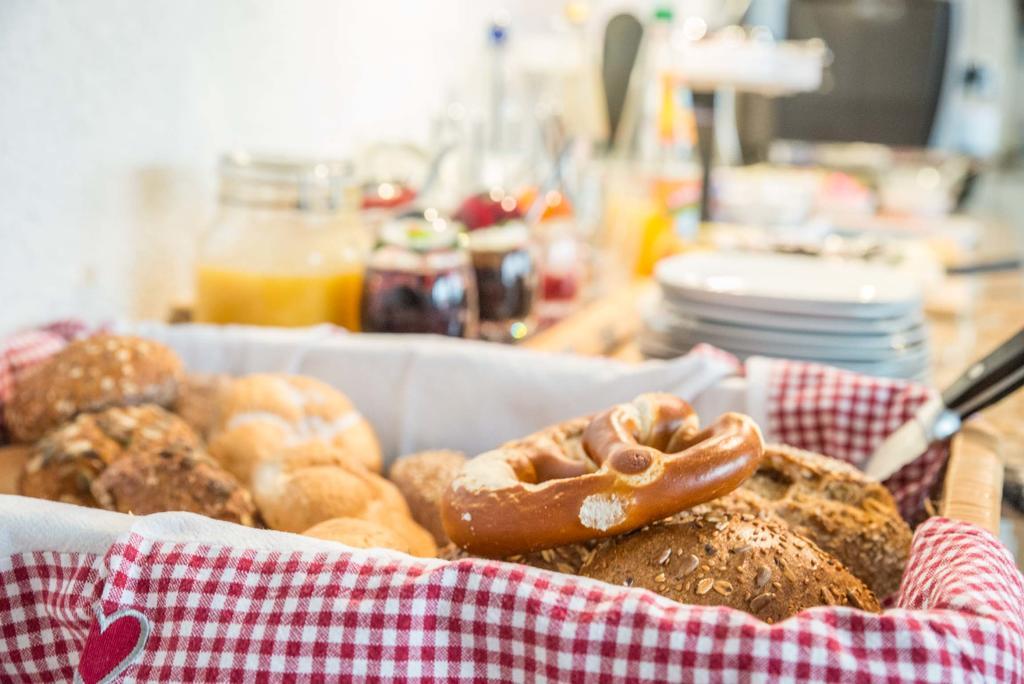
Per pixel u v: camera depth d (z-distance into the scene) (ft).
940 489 2.73
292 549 1.72
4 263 3.26
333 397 2.99
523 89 7.07
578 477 1.83
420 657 1.58
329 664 1.59
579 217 5.57
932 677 1.41
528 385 3.16
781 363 3.10
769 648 1.42
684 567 1.79
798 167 11.11
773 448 2.52
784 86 7.02
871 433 2.91
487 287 4.15
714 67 6.72
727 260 4.35
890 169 10.83
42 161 3.39
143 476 2.35
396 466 2.91
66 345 3.03
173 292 4.19
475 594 1.57
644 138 7.04
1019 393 4.62
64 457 2.46
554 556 1.97
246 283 3.68
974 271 6.35
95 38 3.58
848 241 6.06
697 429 1.95
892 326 3.67
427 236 3.78
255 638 1.63
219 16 4.33
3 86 3.18
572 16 6.84
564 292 4.97
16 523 1.83
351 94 5.63
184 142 4.17
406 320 3.73
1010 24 19.70
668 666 1.45
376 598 1.60
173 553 1.72
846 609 1.47
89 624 1.78
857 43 12.71
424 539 2.52
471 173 6.27
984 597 1.55
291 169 3.72
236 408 2.88
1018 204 12.73
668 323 3.91
